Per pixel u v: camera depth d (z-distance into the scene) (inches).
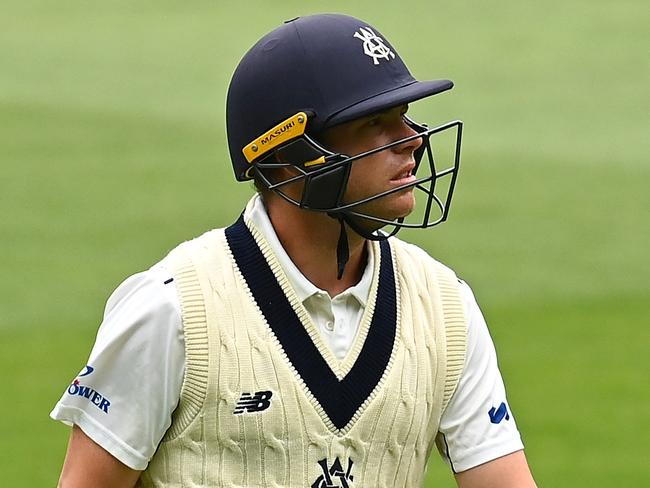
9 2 3516.2
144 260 1491.1
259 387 391.9
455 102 2314.2
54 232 1603.1
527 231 1576.0
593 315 1280.8
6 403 1050.7
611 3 3152.1
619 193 1737.2
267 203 414.0
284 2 3383.4
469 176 1814.7
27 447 960.9
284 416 392.8
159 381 390.9
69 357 1165.7
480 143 2023.9
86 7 3422.7
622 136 2078.0
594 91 2393.0
